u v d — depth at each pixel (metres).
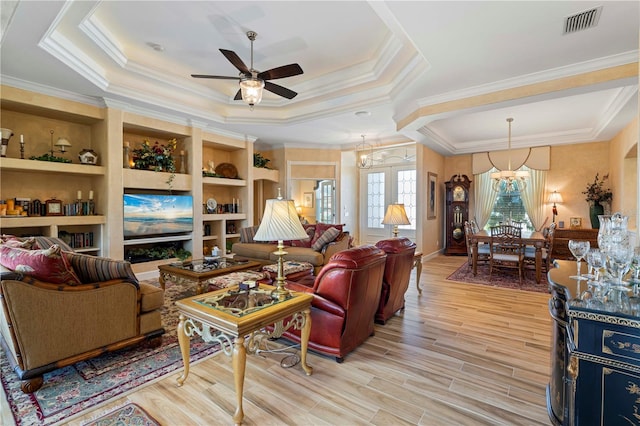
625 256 1.61
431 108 4.37
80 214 4.73
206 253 6.62
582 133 6.37
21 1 2.52
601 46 2.97
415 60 3.56
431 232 7.35
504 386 2.15
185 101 5.26
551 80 3.52
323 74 4.64
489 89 3.89
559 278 1.83
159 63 4.30
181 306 2.10
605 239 1.73
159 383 2.17
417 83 3.87
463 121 5.69
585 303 1.40
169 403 1.95
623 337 1.27
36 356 2.05
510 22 2.58
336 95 4.93
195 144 5.88
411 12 2.46
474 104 4.01
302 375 2.29
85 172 4.58
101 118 4.73
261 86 3.46
